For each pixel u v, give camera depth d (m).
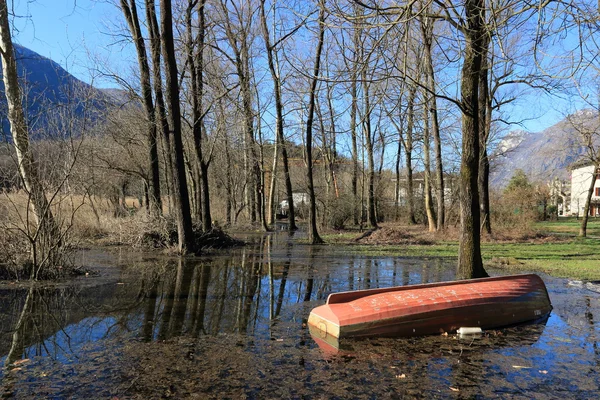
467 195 9.18
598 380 4.51
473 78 8.82
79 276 9.87
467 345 5.55
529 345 5.62
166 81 13.87
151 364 4.71
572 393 4.20
